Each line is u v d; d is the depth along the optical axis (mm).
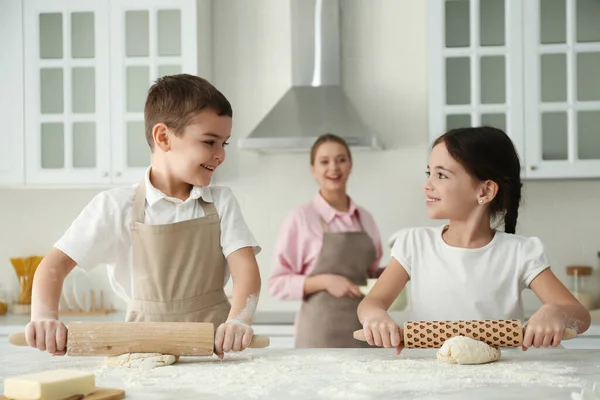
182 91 1533
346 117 3211
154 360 1250
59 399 977
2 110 3277
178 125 1520
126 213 1587
